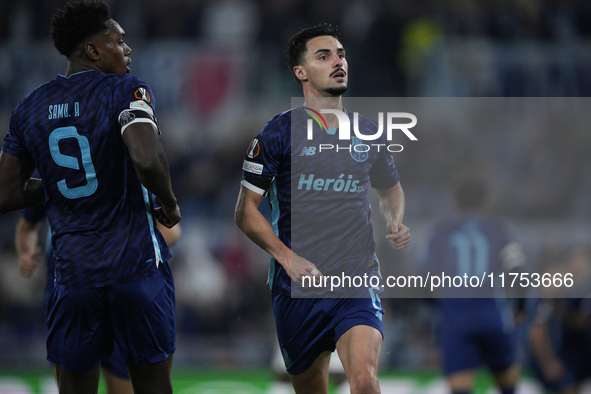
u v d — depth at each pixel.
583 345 23.84
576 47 39.62
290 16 42.78
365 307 13.17
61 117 11.70
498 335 21.69
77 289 11.70
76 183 11.65
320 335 13.48
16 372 29.69
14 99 38.34
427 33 41.09
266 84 40.34
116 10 44.03
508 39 41.34
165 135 39.25
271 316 34.44
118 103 11.59
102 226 11.68
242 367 31.98
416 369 29.80
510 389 22.17
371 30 41.34
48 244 15.53
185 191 38.53
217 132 39.56
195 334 33.75
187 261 35.06
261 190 13.28
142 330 11.89
